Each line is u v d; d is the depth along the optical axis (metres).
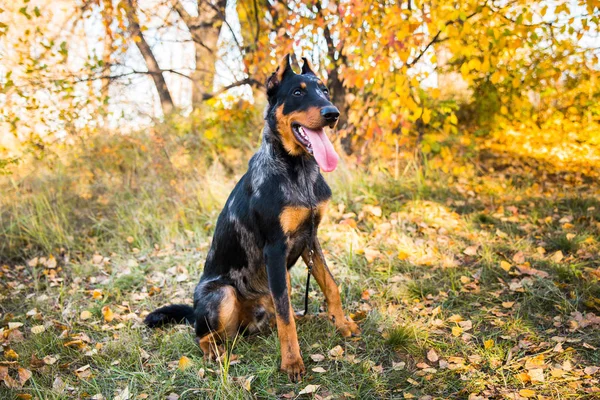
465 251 4.96
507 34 5.48
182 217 6.22
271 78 3.53
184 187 6.80
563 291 4.13
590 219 5.54
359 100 6.50
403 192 6.68
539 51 6.56
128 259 5.54
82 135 7.27
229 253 3.71
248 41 8.17
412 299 4.24
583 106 9.09
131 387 3.23
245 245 3.62
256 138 7.98
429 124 8.23
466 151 8.16
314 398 3.01
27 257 5.84
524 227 5.49
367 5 5.55
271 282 3.37
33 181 6.87
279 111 3.45
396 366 3.29
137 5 6.75
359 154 7.47
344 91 7.58
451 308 4.05
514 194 6.61
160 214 6.53
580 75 7.25
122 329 4.01
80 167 7.25
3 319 4.33
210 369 3.36
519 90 7.56
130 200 6.84
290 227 3.42
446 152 7.41
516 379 3.05
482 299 4.15
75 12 6.73
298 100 3.36
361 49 5.89
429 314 3.99
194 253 5.57
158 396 3.11
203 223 6.25
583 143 9.02
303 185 3.45
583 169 7.77
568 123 9.39
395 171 7.02
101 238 6.14
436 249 5.03
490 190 6.81
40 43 6.49
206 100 7.94
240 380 3.20
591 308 3.84
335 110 3.18
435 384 3.10
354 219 6.04
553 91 9.00
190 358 3.58
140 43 7.75
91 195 6.84
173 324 4.06
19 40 6.41
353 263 4.90
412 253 5.02
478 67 5.61
